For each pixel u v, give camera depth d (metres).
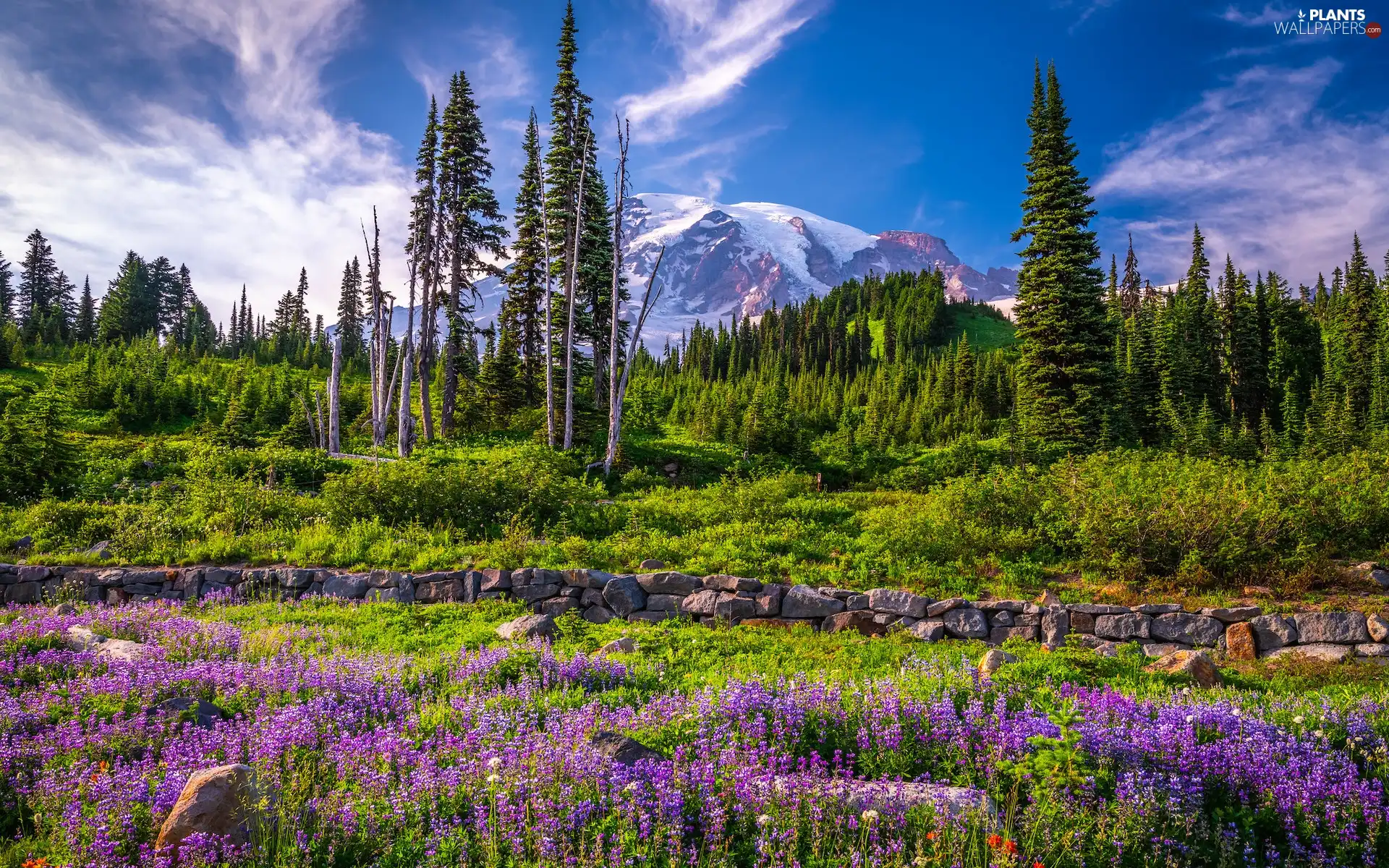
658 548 15.65
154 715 6.97
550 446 32.44
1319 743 6.21
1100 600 12.54
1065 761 5.46
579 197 36.34
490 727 6.64
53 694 7.69
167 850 4.67
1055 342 35.12
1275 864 4.96
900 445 53.62
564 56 39.44
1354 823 5.17
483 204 40.28
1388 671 9.59
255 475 24.56
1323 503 14.12
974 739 6.29
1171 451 24.52
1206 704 7.21
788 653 10.71
